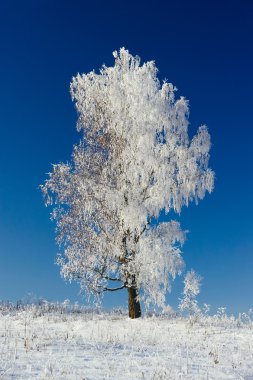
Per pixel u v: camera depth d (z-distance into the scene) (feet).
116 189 79.56
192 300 73.61
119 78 84.23
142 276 76.13
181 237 78.89
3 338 44.60
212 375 33.09
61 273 79.15
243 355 42.16
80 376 28.66
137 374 30.55
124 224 78.33
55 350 38.27
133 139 81.30
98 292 79.77
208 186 82.12
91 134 82.17
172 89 83.82
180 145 82.84
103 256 79.61
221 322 69.05
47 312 82.79
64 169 80.69
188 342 48.47
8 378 27.58
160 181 79.30
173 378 30.22
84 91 84.89
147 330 56.65
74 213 79.71
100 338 46.32
